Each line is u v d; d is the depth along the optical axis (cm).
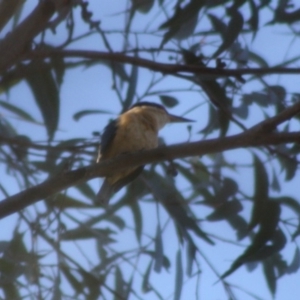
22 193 652
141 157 682
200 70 764
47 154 882
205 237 861
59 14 764
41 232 851
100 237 931
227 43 808
